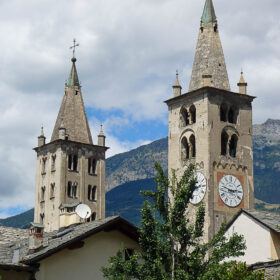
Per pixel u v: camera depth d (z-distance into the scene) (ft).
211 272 150.92
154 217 157.89
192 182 159.94
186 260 156.35
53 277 169.48
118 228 180.24
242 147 348.18
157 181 160.56
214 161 335.88
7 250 186.19
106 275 158.81
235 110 351.87
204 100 341.62
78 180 502.79
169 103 360.07
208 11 367.04
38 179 513.86
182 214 158.30
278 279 164.86
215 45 360.28
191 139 346.33
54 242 178.70
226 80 354.95
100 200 510.58
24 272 168.66
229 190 337.31
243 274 156.15
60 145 499.51
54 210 493.36
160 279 153.28
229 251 157.28
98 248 177.78
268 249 221.25
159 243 156.15
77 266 173.58
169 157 353.92
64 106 516.73
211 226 326.24
